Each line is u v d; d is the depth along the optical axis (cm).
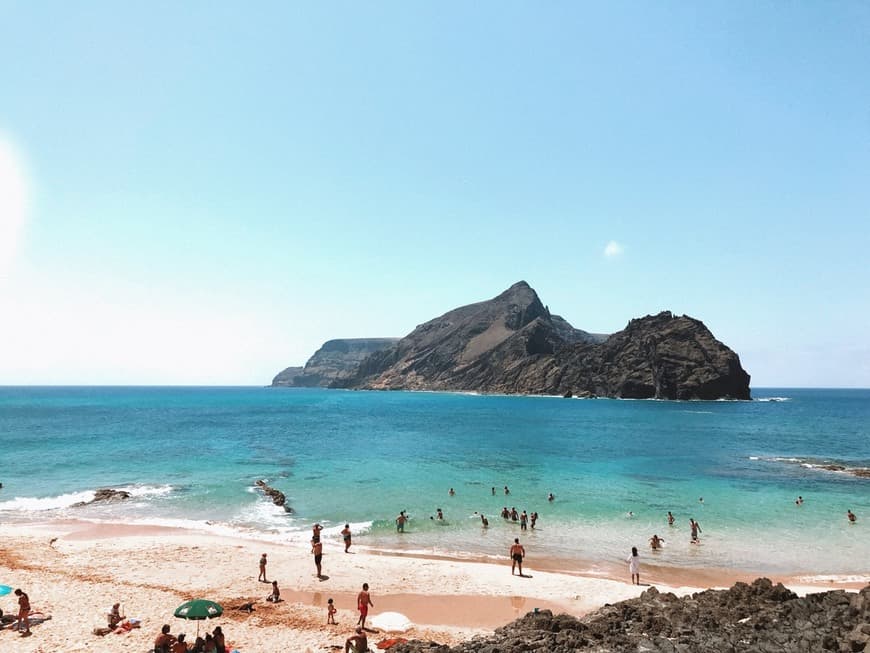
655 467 6056
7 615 1922
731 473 5681
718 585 2497
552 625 1680
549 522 3659
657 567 2773
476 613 2127
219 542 3123
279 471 5647
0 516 3803
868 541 3231
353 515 3838
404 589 2384
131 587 2297
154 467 5847
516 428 11031
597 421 12812
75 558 2739
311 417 14200
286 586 2405
